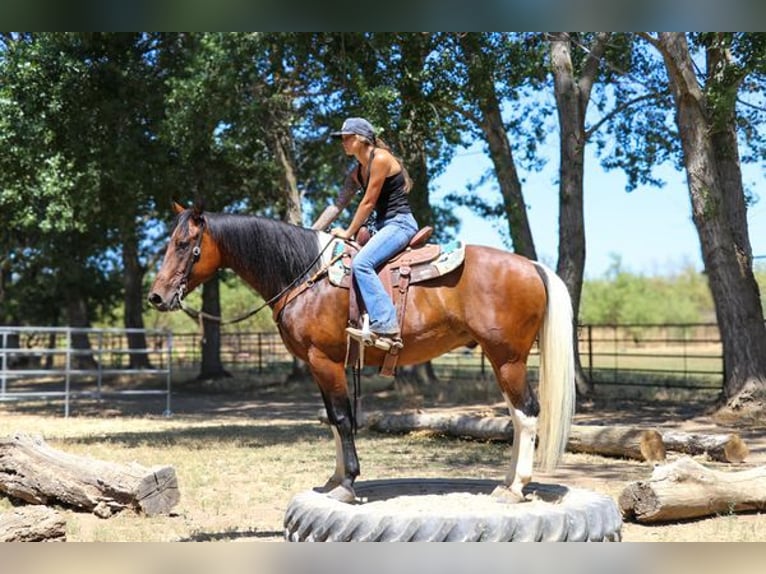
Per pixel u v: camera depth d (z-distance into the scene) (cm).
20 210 1930
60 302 3456
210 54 1656
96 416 1711
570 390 517
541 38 1662
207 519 672
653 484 634
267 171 2156
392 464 955
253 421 1562
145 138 1895
